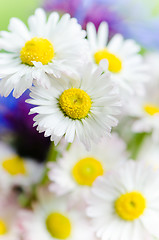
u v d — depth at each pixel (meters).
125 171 0.16
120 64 0.16
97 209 0.16
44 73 0.14
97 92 0.14
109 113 0.14
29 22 0.15
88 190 0.17
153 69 0.20
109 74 0.14
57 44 0.15
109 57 0.16
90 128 0.14
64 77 0.14
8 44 0.15
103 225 0.15
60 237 0.17
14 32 0.15
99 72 0.14
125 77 0.16
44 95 0.14
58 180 0.17
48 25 0.15
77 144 0.17
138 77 0.17
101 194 0.16
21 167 0.20
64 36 0.15
